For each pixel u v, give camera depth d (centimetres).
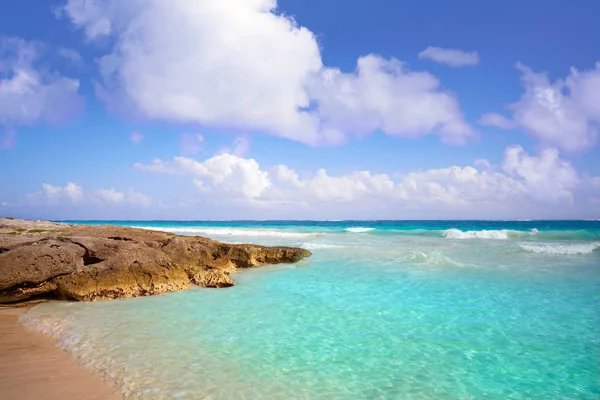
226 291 1383
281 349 809
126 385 647
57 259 1260
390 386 649
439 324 977
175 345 830
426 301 1198
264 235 3847
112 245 1430
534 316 1038
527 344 839
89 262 1408
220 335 895
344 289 1380
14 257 1208
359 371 706
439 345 836
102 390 632
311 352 795
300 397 610
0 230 1989
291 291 1363
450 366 730
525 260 1988
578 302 1175
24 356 781
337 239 3294
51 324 991
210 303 1204
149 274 1371
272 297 1278
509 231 3469
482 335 896
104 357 766
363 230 4578
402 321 1002
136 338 875
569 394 624
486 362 748
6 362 749
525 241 2991
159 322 997
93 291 1265
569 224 7950
